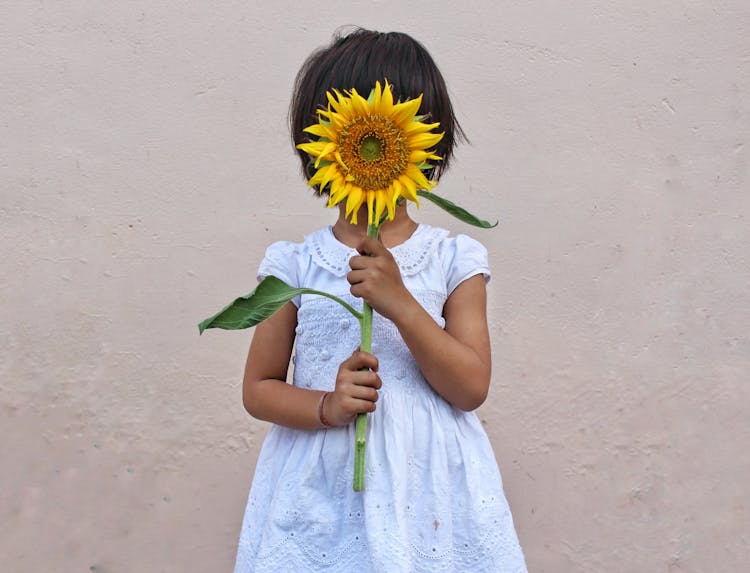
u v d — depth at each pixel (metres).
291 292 1.53
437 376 1.62
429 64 1.79
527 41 2.53
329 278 1.76
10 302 2.42
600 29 2.54
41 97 2.45
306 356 1.74
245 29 2.50
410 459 1.64
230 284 2.46
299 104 1.79
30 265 2.43
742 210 2.54
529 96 2.53
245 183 2.48
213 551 2.43
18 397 2.41
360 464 1.56
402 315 1.56
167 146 2.47
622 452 2.49
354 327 1.72
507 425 2.47
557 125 2.53
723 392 2.51
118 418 2.44
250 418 2.46
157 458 2.44
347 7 2.51
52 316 2.43
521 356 2.48
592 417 2.49
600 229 2.52
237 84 2.49
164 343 2.45
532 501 2.46
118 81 2.47
